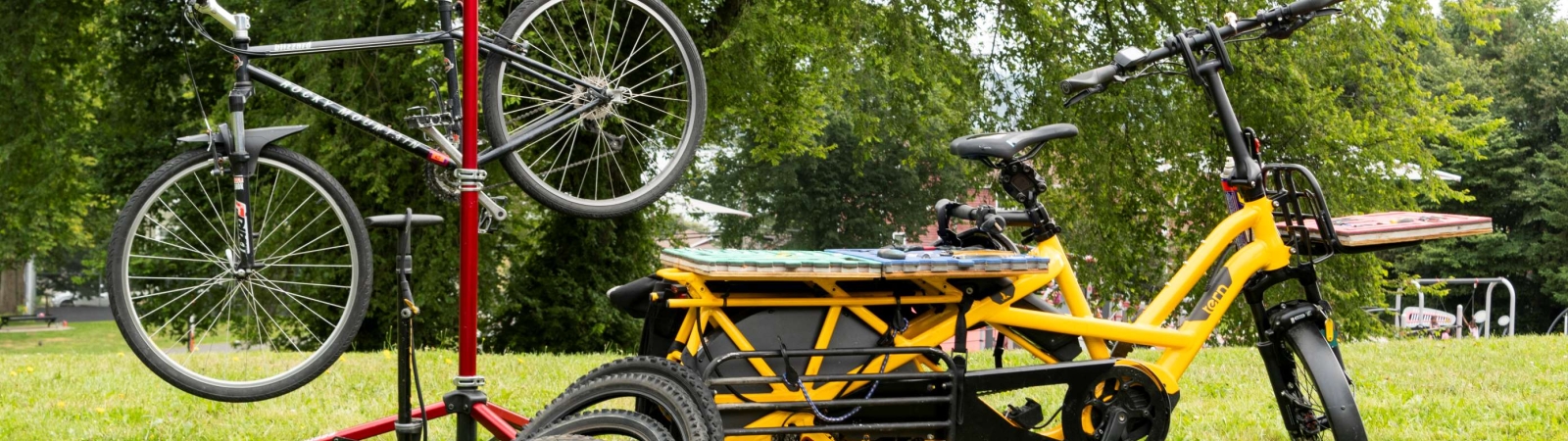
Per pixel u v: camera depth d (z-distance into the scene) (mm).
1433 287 15023
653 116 11352
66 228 20188
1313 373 3178
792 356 2750
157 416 4625
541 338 14375
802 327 2814
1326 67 12852
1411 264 27375
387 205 12453
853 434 2854
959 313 2922
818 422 2852
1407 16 13078
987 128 13922
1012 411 3270
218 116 11398
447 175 3033
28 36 12578
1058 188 14039
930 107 13906
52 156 13102
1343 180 13148
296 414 4719
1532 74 28234
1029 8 12461
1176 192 13891
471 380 2996
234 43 2820
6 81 12414
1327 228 3217
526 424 2855
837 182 28531
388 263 12453
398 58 10609
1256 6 12305
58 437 4289
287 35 10703
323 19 10273
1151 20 13180
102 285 38406
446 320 12852
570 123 3312
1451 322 16828
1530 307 28203
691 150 3410
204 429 4430
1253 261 3244
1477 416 4516
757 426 2801
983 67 13594
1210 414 4652
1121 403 3061
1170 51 3232
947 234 3254
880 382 2896
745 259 2660
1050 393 5043
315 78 10281
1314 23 12805
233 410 4789
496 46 3059
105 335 26828
